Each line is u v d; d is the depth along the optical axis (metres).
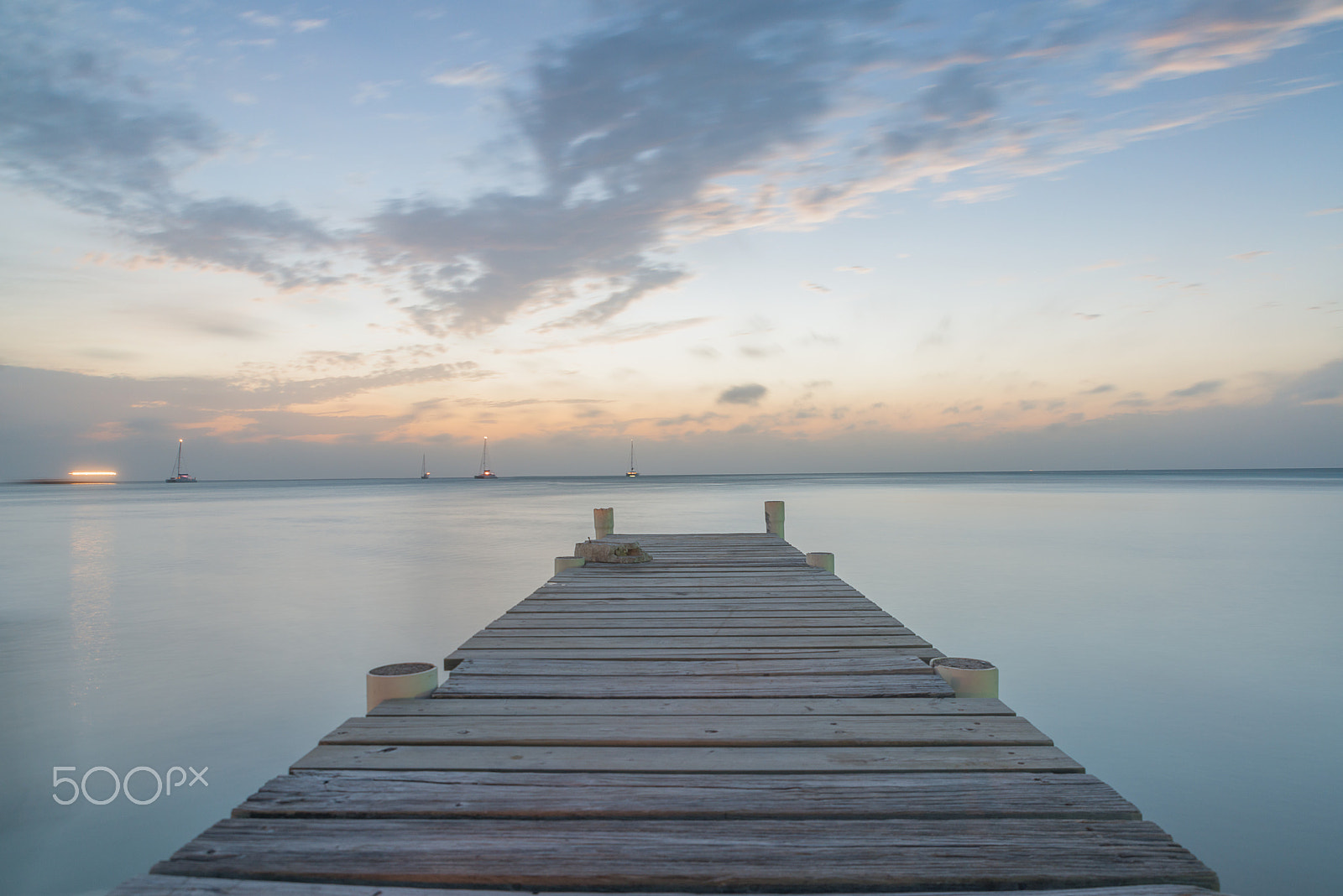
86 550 21.05
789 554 9.58
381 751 2.89
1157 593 12.92
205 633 10.49
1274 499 44.53
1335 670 8.26
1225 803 5.21
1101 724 6.71
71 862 4.55
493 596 13.21
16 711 7.21
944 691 3.68
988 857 2.08
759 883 1.96
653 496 56.19
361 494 78.25
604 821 2.31
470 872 1.99
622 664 4.25
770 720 3.26
